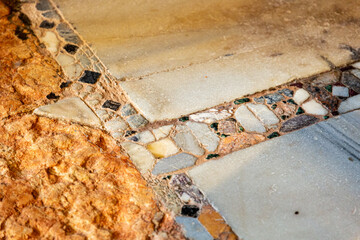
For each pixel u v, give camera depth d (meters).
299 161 2.08
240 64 2.75
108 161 2.06
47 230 1.73
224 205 1.86
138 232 1.75
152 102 2.45
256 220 1.80
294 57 2.81
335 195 1.92
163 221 1.80
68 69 2.67
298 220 1.81
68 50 2.84
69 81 2.58
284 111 2.40
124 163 2.06
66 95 2.47
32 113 2.31
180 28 3.12
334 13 3.29
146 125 2.30
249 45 2.94
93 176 1.98
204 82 2.60
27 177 1.94
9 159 2.02
